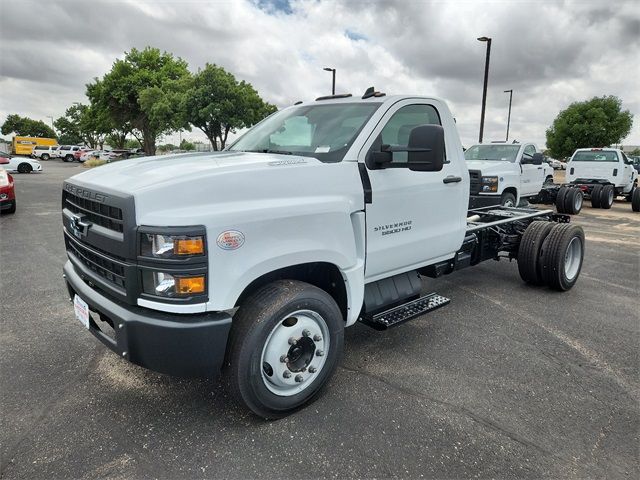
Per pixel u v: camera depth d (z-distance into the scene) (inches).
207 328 97.7
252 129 169.0
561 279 216.4
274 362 109.7
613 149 635.5
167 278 95.8
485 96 692.1
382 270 144.3
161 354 98.5
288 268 119.5
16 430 109.7
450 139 166.1
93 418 114.8
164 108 1406.3
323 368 120.7
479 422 115.5
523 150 463.2
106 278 109.0
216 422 113.8
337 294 131.3
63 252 284.7
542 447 106.3
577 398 127.6
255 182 106.3
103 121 2178.9
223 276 98.0
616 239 376.8
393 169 140.4
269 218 104.6
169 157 132.0
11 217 418.0
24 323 172.2
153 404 121.3
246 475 96.0
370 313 143.9
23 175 1034.7
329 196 120.5
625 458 103.0
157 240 94.3
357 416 117.1
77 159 2121.1
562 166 1599.4
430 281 242.5
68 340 158.1
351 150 130.6
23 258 268.2
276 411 113.4
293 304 109.0
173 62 2027.6
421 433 110.6
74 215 119.6
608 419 117.8
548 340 166.2
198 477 95.3
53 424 112.1
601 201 608.7
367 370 141.5
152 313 99.3
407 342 162.7
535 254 218.5
